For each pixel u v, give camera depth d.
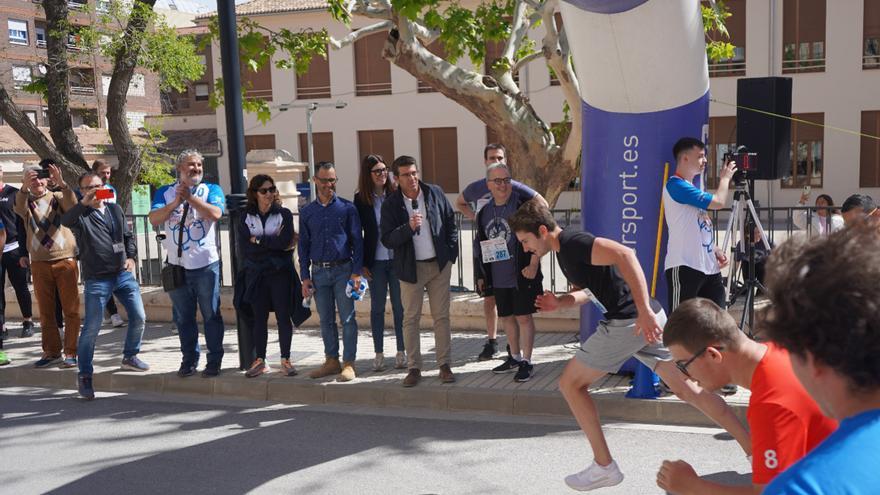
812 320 1.30
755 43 27.91
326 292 7.12
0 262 9.04
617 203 6.54
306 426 6.17
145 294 10.30
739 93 7.64
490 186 6.79
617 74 6.21
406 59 10.31
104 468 5.37
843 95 27.77
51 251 7.84
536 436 5.70
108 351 8.69
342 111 34.66
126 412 6.79
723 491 2.29
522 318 6.73
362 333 9.26
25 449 5.87
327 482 4.95
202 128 40.28
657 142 6.37
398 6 8.71
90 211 7.24
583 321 7.09
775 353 2.44
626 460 5.13
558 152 10.35
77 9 13.45
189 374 7.42
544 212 4.50
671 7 5.86
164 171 18.25
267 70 35.16
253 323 7.48
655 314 4.46
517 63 10.95
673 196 5.91
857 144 27.88
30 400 7.32
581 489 4.41
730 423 4.05
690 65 6.18
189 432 6.12
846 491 1.16
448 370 6.79
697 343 2.58
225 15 7.25
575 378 4.50
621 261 4.25
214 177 39.16
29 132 12.28
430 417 6.29
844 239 1.35
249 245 7.14
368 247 7.27
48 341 8.10
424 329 9.17
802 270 1.34
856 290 1.27
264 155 11.88
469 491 4.72
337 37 33.94
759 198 29.19
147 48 13.96
